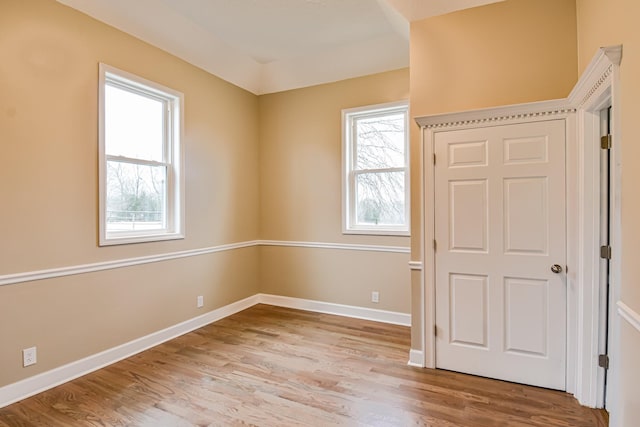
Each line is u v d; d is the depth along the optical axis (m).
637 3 1.48
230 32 3.54
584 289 2.28
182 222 3.55
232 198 4.26
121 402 2.31
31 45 2.40
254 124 4.62
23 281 2.37
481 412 2.19
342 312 4.19
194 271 3.73
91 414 2.18
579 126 2.31
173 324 3.48
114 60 2.92
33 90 2.41
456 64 2.74
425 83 2.83
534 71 2.52
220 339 3.43
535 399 2.33
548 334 2.46
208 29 3.47
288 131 4.50
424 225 2.82
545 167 2.45
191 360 2.95
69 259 2.62
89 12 2.72
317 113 4.30
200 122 3.78
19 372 2.35
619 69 1.67
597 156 2.23
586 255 2.27
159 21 3.12
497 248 2.60
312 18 3.28
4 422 2.09
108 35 2.87
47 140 2.49
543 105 2.40
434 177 2.78
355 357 3.01
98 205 2.81
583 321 2.29
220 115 4.05
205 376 2.67
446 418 2.13
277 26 3.43
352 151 4.20
